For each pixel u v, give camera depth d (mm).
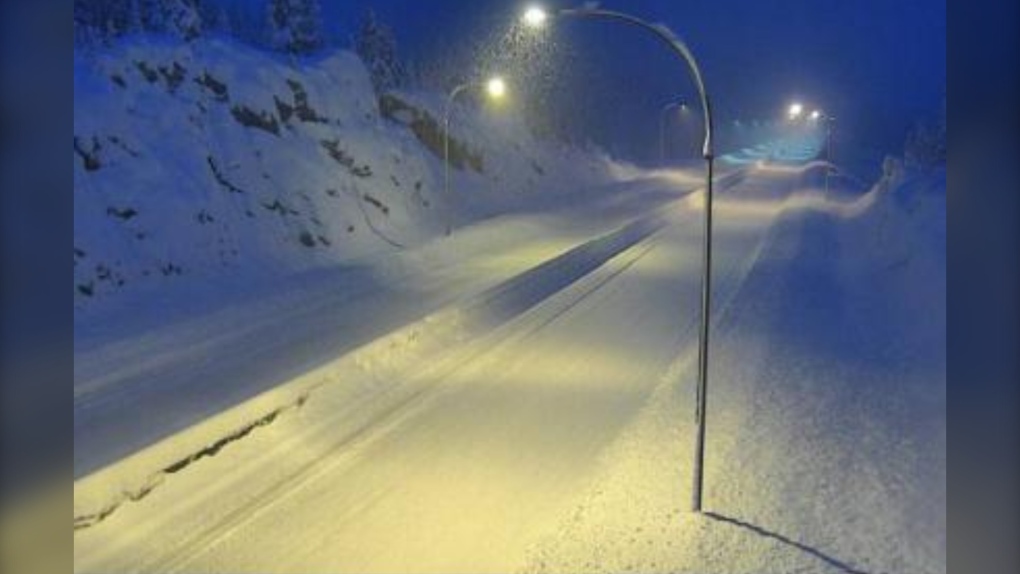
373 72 63031
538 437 20641
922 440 19594
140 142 36469
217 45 45406
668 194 75125
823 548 14812
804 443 19438
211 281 35062
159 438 18734
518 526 16219
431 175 56281
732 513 16062
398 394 23250
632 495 16953
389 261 40906
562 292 36562
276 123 44531
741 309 33188
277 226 40781
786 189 80812
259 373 23656
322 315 30609
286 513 16578
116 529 15531
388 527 16125
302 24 54156
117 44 39625
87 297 30094
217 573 14461
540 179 74375
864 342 28766
